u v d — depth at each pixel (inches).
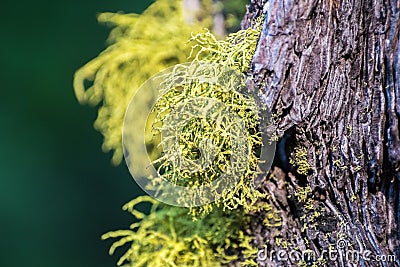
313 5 28.9
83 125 89.0
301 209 30.7
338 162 29.8
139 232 34.0
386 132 29.3
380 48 29.1
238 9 34.2
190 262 33.0
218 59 30.1
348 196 29.9
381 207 29.7
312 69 29.2
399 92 29.0
